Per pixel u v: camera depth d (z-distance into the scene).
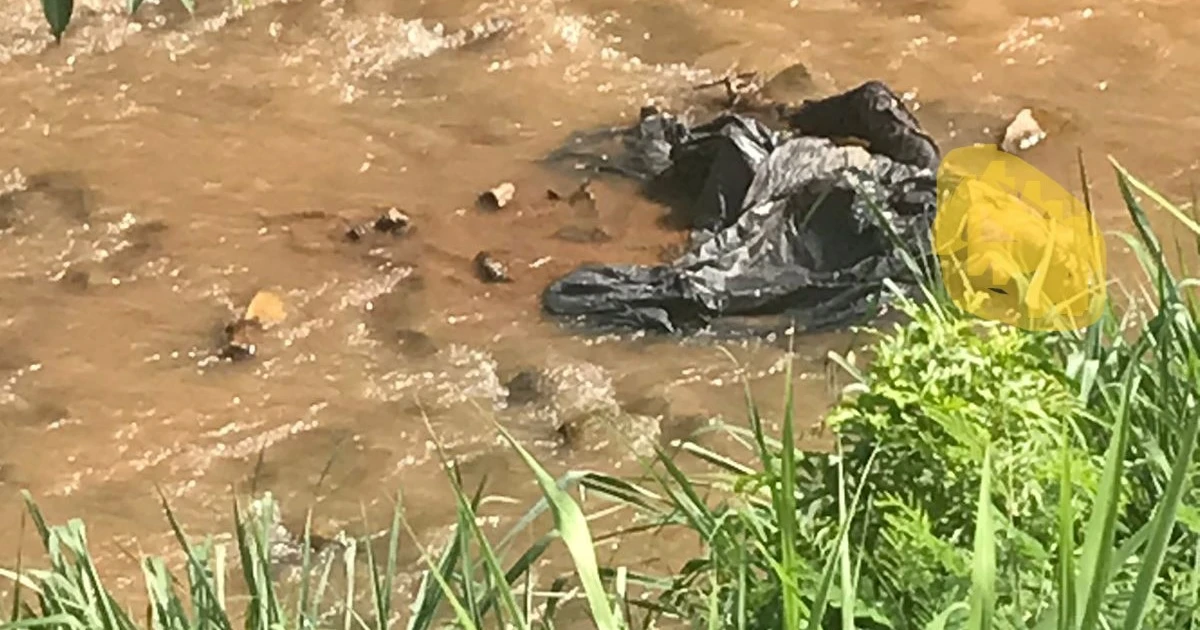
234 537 3.11
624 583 1.92
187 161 4.38
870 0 5.15
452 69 4.82
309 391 3.53
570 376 3.55
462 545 1.84
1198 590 1.57
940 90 4.64
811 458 1.93
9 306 3.81
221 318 3.77
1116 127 4.42
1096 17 5.00
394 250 4.01
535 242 4.05
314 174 4.33
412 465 3.29
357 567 2.97
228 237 4.06
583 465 3.27
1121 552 1.36
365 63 4.85
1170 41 4.85
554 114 4.61
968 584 1.49
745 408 3.42
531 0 5.15
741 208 3.95
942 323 1.77
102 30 4.94
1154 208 3.92
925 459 1.62
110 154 4.41
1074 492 1.58
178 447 3.37
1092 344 2.09
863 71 4.77
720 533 1.81
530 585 2.09
